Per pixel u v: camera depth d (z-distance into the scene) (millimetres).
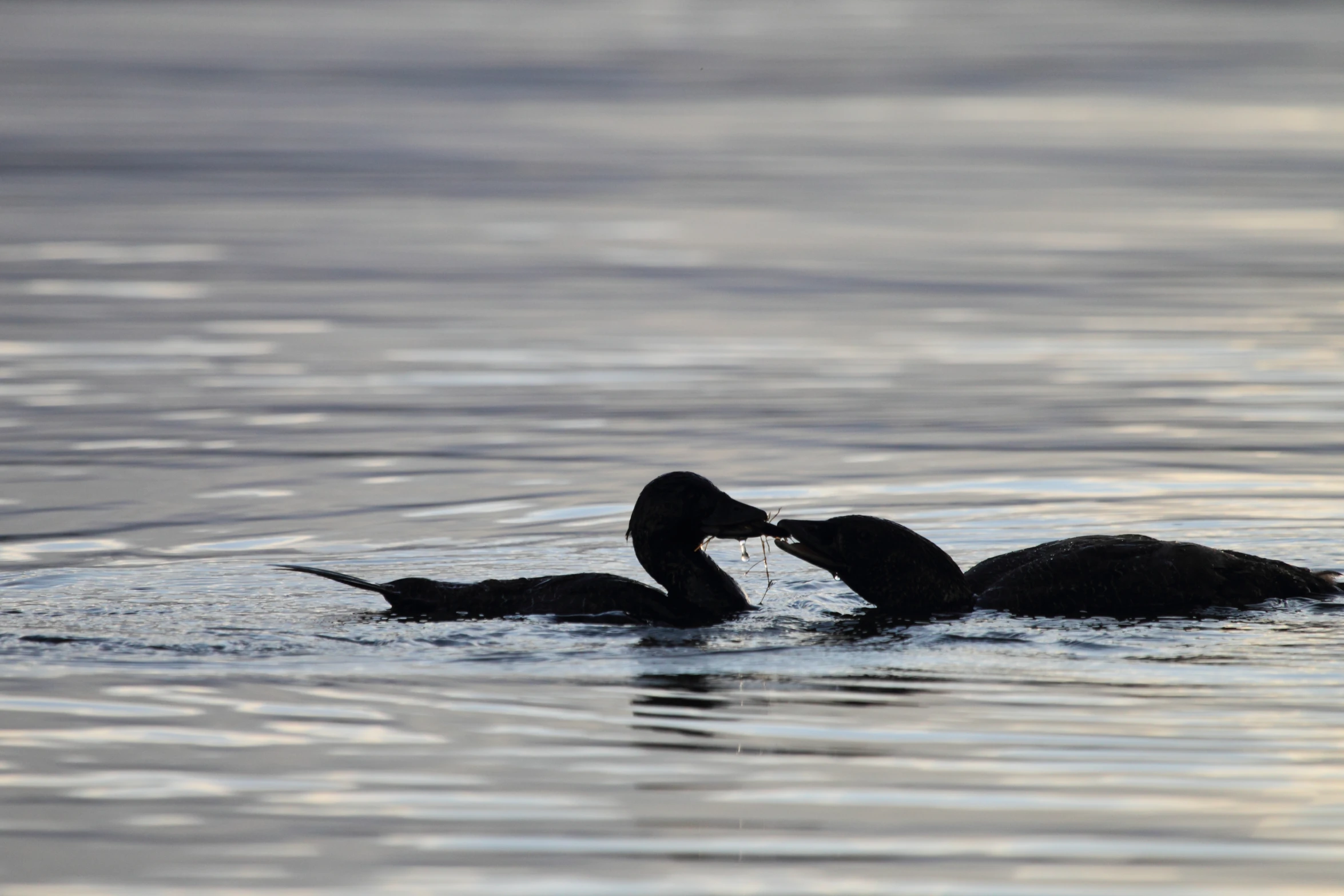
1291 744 9469
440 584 12648
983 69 79938
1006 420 21016
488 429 20562
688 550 12703
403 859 8086
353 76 75562
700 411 21688
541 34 98625
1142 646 11438
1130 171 48719
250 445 19562
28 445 19500
